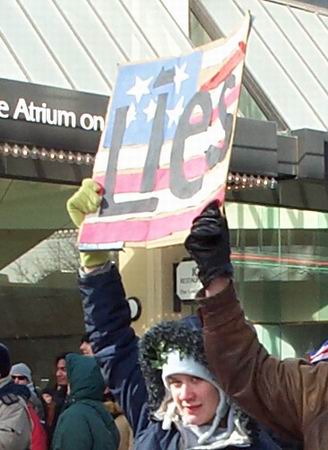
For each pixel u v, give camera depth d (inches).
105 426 269.1
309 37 579.5
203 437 131.3
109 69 453.7
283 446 137.0
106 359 152.9
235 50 156.6
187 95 161.9
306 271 544.7
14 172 410.3
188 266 458.0
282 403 110.4
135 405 149.6
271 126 436.5
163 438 137.9
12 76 419.2
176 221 150.7
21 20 448.8
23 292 437.7
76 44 454.9
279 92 529.0
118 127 169.9
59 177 420.8
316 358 140.9
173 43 494.3
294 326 533.0
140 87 170.7
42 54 438.9
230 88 154.3
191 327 132.5
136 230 155.3
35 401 337.7
